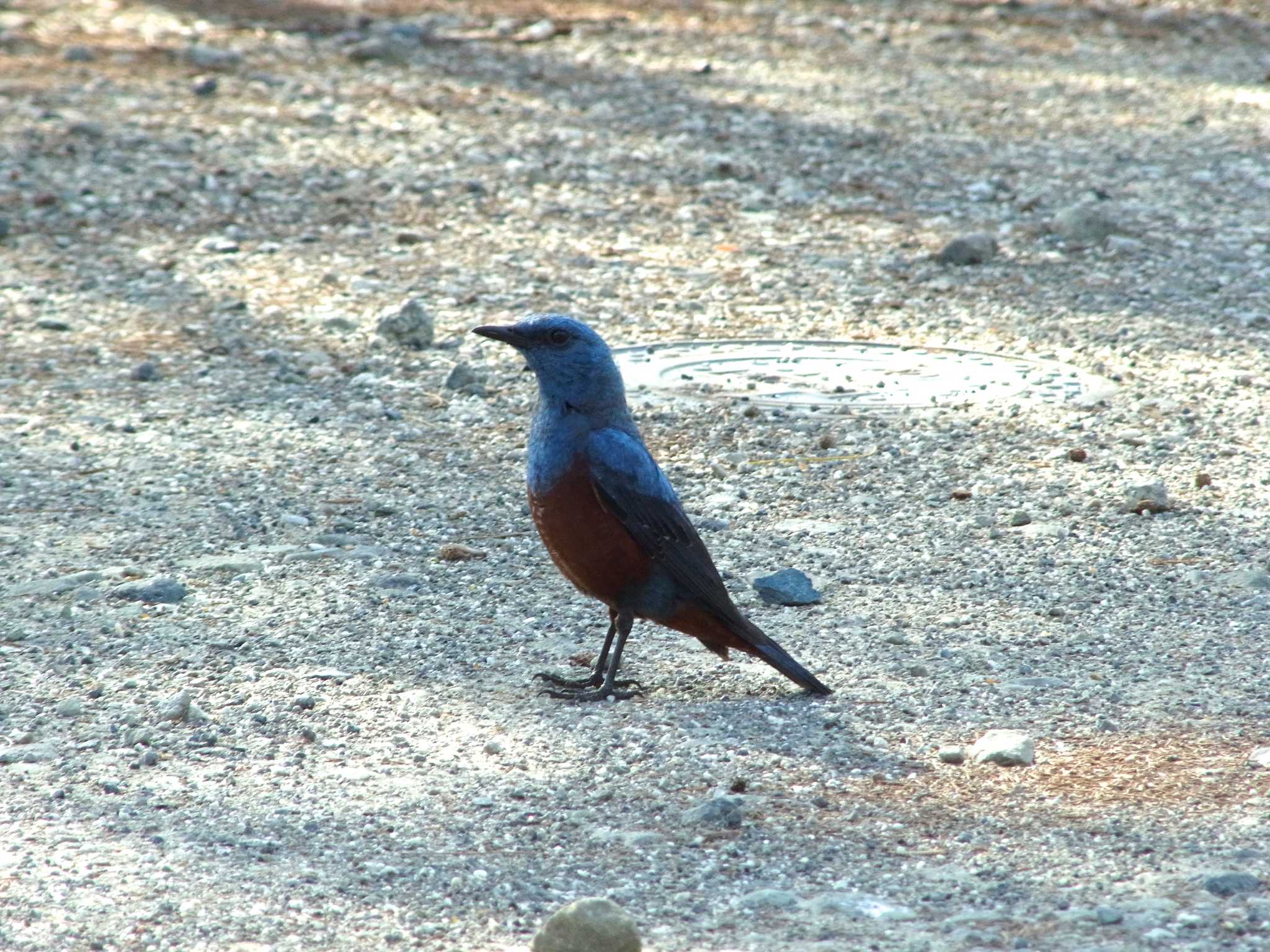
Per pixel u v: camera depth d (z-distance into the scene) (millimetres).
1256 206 21781
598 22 33906
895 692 9211
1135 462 13172
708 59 30969
